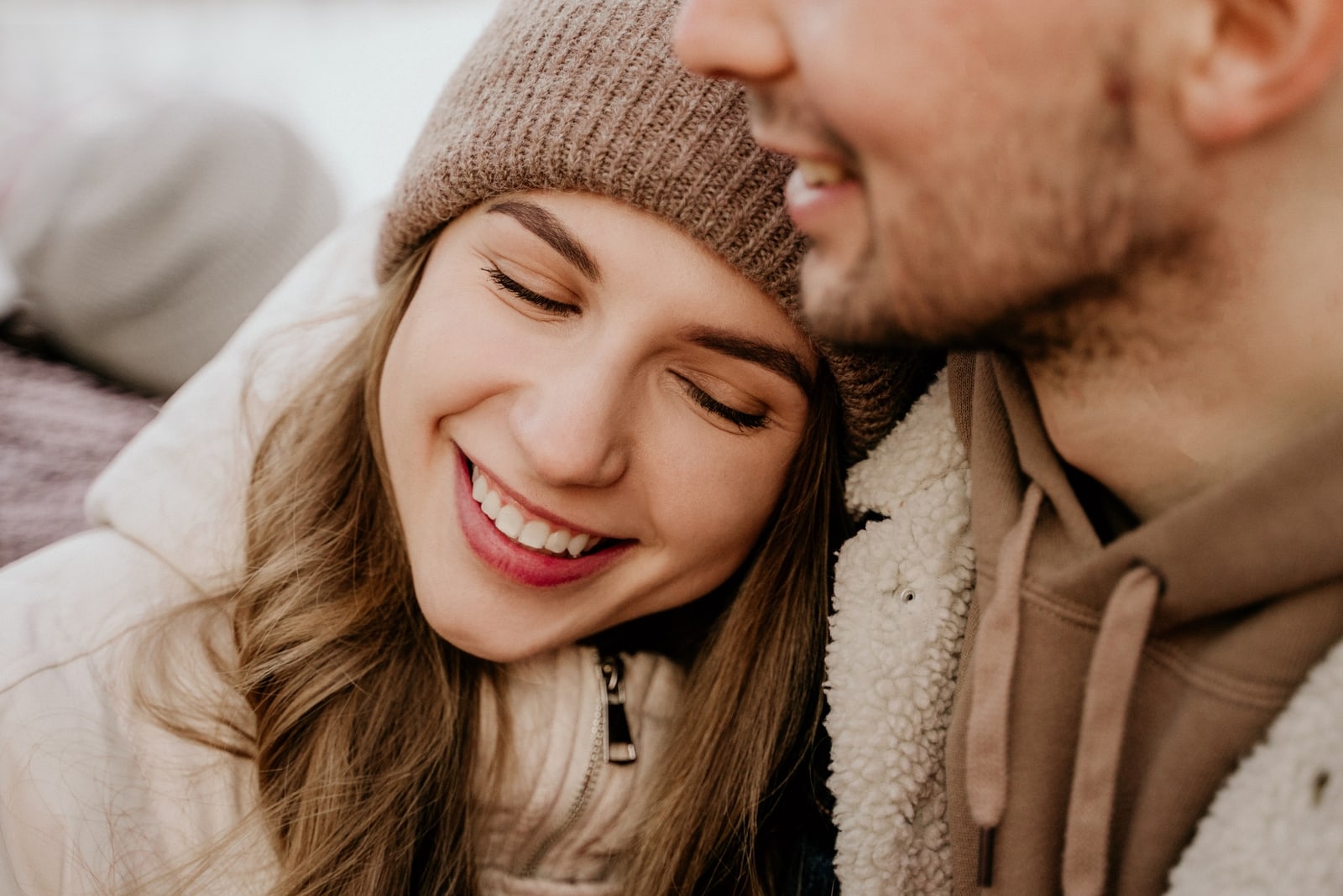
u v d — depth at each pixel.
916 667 0.64
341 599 0.79
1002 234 0.43
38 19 2.44
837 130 0.44
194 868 0.69
